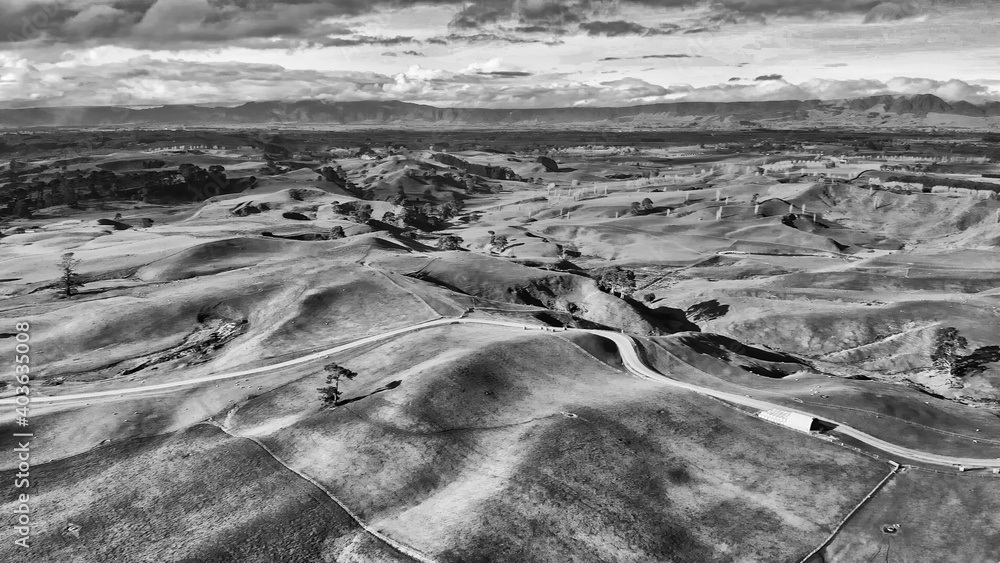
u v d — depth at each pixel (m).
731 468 88.94
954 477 87.81
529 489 82.31
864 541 75.62
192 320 154.50
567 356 122.88
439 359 116.31
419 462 89.12
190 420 104.44
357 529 77.62
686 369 125.31
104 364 132.12
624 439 93.31
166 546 73.88
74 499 82.81
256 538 75.44
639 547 73.81
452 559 70.94
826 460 91.56
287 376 118.31
